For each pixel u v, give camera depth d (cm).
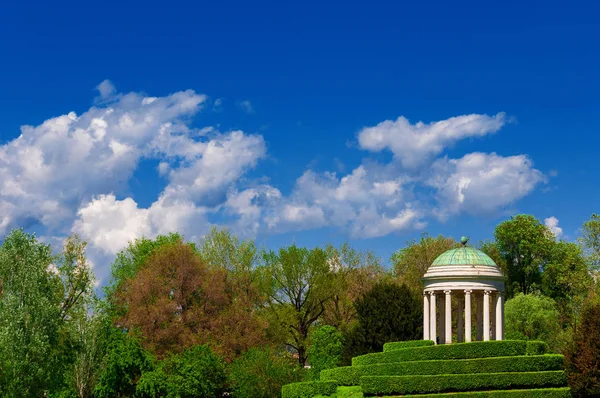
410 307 12306
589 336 9169
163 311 12700
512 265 16212
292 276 14675
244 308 13488
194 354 12069
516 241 16038
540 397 9088
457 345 10069
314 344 12962
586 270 14962
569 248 15762
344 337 12825
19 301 10606
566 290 15575
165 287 13025
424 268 14775
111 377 11738
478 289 10881
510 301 13950
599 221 14688
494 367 9594
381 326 12212
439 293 11281
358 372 10356
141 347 12238
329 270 14962
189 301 13288
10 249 10969
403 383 9400
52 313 10688
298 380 12575
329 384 10381
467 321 10819
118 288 14250
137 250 16050
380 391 9438
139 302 12938
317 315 14988
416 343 10712
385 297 12319
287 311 14362
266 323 13375
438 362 9731
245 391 12031
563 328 14588
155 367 12069
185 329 12800
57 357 10706
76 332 11669
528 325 13562
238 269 14238
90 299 11944
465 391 9325
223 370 12269
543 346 10200
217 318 13050
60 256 11994
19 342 10144
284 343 14812
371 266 15000
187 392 11700
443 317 11569
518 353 10031
